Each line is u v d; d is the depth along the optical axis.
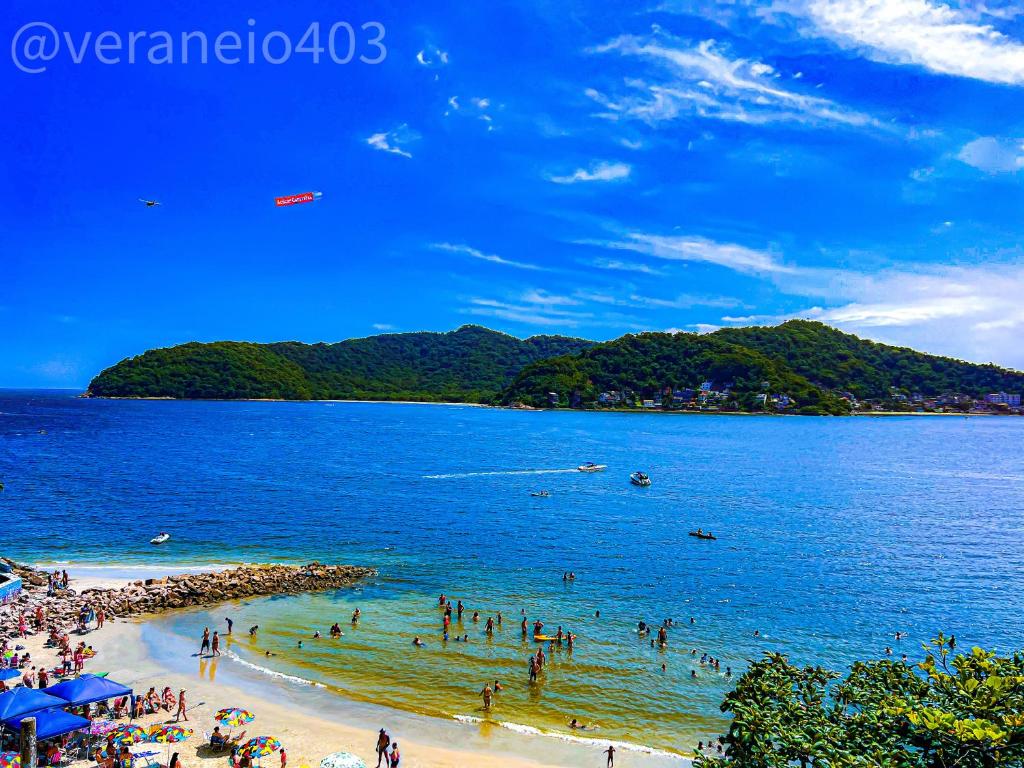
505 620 41.06
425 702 30.45
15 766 20.59
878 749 14.53
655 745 27.39
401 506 77.69
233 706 29.23
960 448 169.00
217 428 187.62
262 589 45.06
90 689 24.62
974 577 52.50
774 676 18.08
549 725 28.72
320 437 165.75
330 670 33.44
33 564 51.12
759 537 65.44
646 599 45.75
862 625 41.62
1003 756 13.12
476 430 199.38
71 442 145.25
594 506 80.56
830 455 146.75
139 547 57.25
